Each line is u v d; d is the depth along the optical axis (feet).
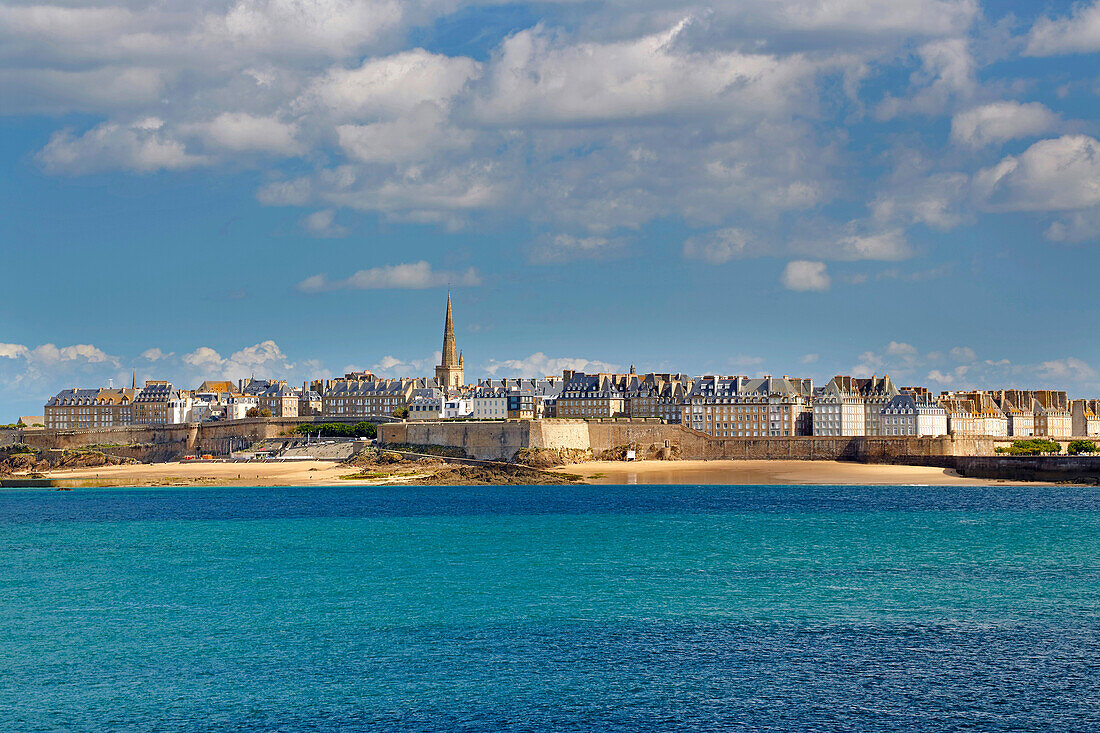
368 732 243.81
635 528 572.10
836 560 452.35
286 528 584.40
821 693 266.16
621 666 288.30
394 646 308.81
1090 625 328.90
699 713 253.44
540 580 406.00
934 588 386.73
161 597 377.30
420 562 451.94
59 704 262.26
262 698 265.54
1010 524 583.58
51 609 358.84
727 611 349.41
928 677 278.05
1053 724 245.86
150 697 267.18
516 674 282.36
